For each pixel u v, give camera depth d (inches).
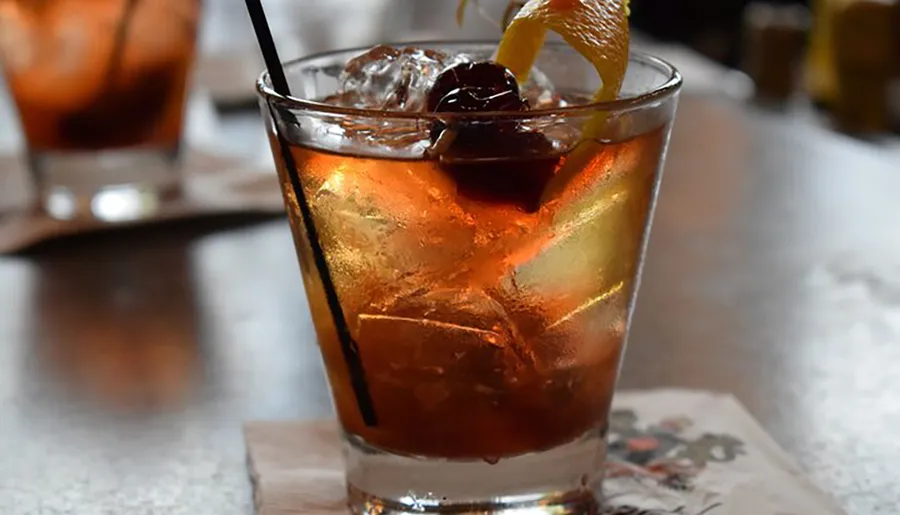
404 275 14.3
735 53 66.9
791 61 45.8
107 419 17.9
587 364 14.8
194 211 24.4
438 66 15.5
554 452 14.9
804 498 15.6
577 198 14.2
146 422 17.8
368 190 14.3
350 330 14.7
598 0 15.0
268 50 15.1
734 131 31.6
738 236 23.7
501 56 15.4
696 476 16.1
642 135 14.5
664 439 16.8
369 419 14.9
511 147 13.9
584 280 14.5
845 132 46.5
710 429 17.0
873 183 26.9
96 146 24.3
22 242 23.2
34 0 23.0
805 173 27.8
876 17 46.4
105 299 21.5
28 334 20.3
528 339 14.5
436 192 14.1
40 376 19.1
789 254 22.9
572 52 16.4
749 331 20.0
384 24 37.6
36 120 24.2
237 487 16.4
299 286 22.0
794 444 17.1
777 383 18.5
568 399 14.8
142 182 24.7
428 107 14.8
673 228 24.2
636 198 14.7
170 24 24.0
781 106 45.9
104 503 16.2
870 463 16.6
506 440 14.7
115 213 24.5
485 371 14.5
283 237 24.1
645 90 15.5
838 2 47.7
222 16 47.7
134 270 22.7
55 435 17.6
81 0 23.2
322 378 18.8
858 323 20.3
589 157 14.1
